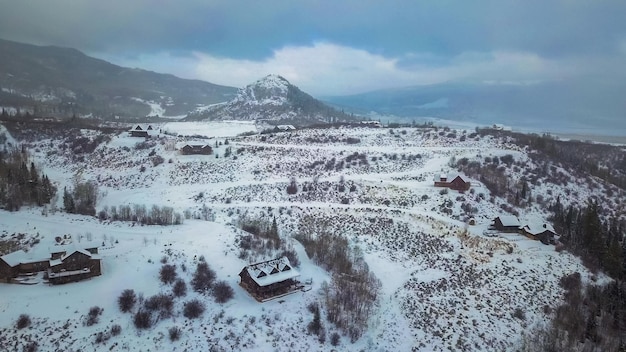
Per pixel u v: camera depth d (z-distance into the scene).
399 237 102.50
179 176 141.62
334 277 83.06
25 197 105.06
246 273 74.75
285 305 72.25
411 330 71.81
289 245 92.06
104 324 63.12
